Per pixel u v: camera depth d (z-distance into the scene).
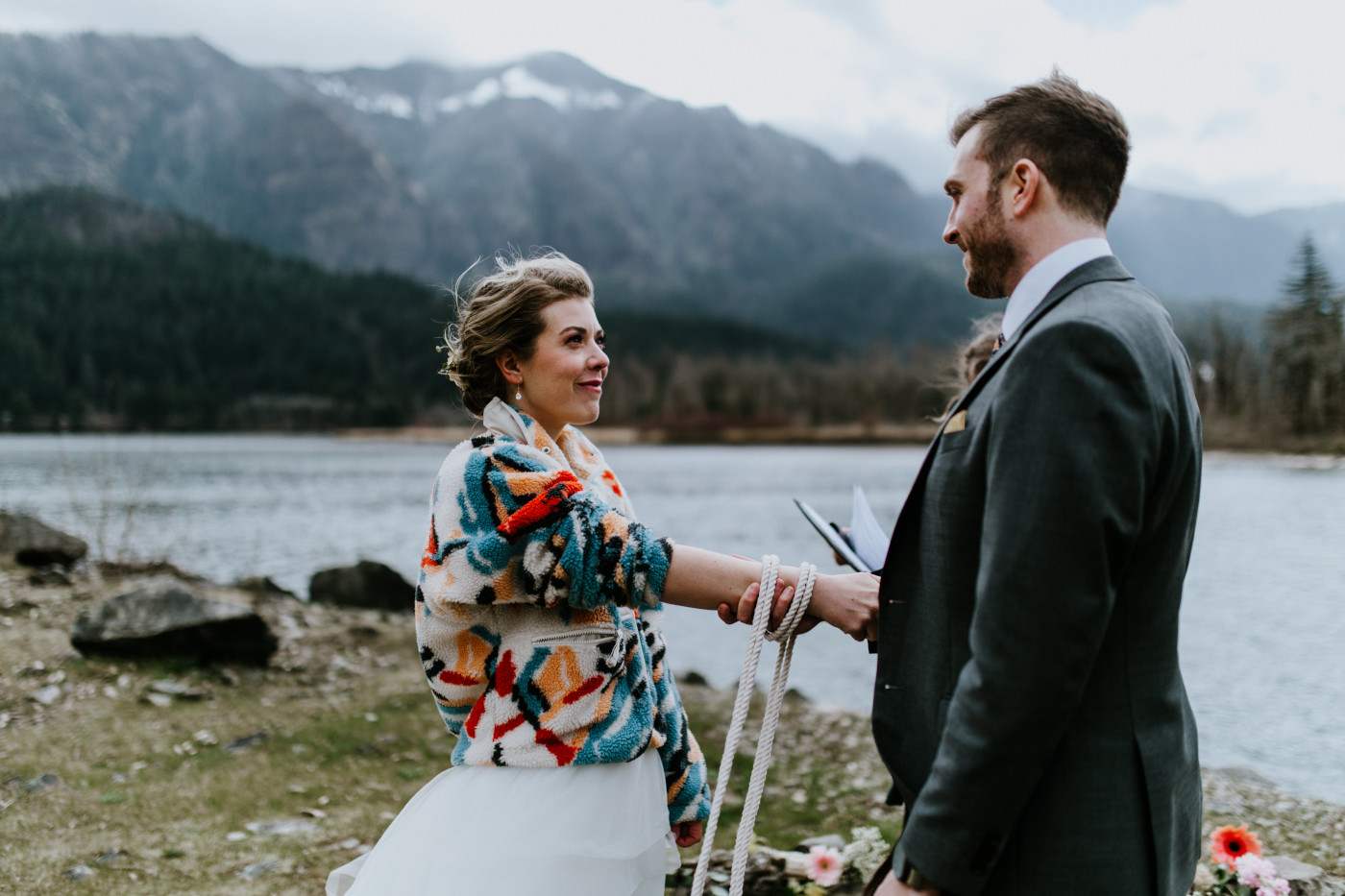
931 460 1.42
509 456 1.56
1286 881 2.58
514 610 1.57
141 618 5.49
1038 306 1.34
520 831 1.47
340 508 22.80
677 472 46.81
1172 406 1.24
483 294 1.73
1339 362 61.28
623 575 1.48
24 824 3.35
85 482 27.36
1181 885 1.37
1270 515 23.36
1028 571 1.13
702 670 8.23
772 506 25.19
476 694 1.59
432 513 1.60
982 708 1.16
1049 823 1.23
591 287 1.78
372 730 4.69
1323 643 9.09
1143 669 1.28
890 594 1.47
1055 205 1.39
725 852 3.00
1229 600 11.57
